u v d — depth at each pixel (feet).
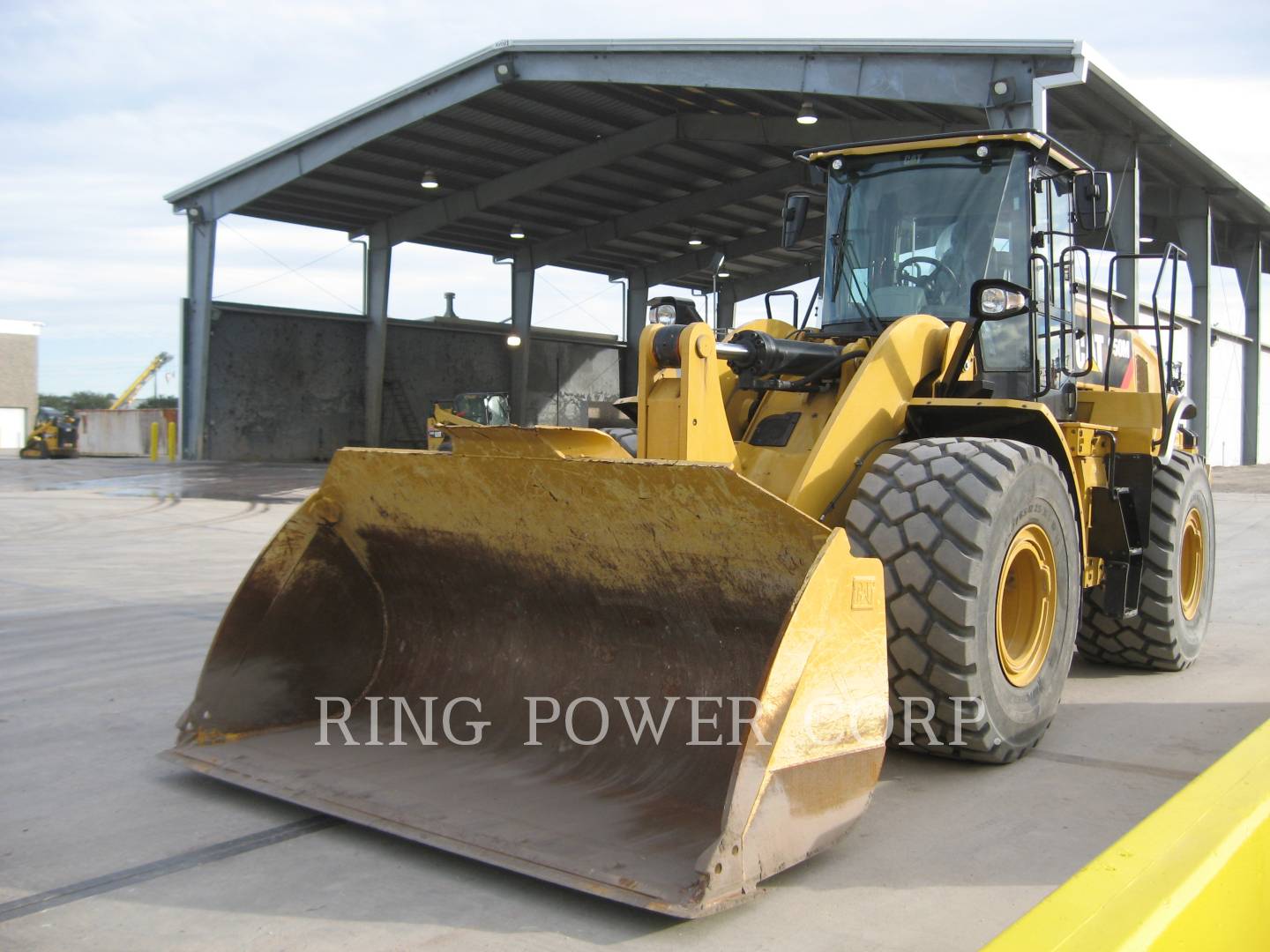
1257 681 16.98
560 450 10.73
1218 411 95.71
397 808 9.96
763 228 90.12
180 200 81.25
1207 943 4.49
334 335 91.09
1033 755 12.65
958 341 13.67
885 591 11.31
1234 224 82.33
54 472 73.05
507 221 88.07
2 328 160.56
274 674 12.44
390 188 78.64
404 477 11.63
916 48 43.86
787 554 9.42
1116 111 48.85
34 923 8.19
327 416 90.99
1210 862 4.62
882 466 11.89
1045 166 15.19
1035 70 41.81
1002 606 12.25
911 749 12.70
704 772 10.20
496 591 12.19
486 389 101.60
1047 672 12.60
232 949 7.79
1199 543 18.24
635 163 74.84
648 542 10.32
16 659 17.44
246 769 11.09
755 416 13.98
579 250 90.79
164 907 8.49
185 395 84.12
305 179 75.87
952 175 15.19
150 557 30.40
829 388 13.70
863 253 15.55
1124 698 15.76
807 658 8.70
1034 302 14.37
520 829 9.43
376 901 8.63
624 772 10.59
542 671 11.93
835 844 9.69
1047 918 4.11
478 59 59.82
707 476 9.37
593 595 11.31
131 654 17.85
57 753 12.55
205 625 20.30
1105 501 15.71
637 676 11.19
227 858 9.48
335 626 12.92
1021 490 11.76
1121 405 16.46
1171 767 12.19
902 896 8.69
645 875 8.38
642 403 12.02
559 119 66.64
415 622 13.10
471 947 7.85
